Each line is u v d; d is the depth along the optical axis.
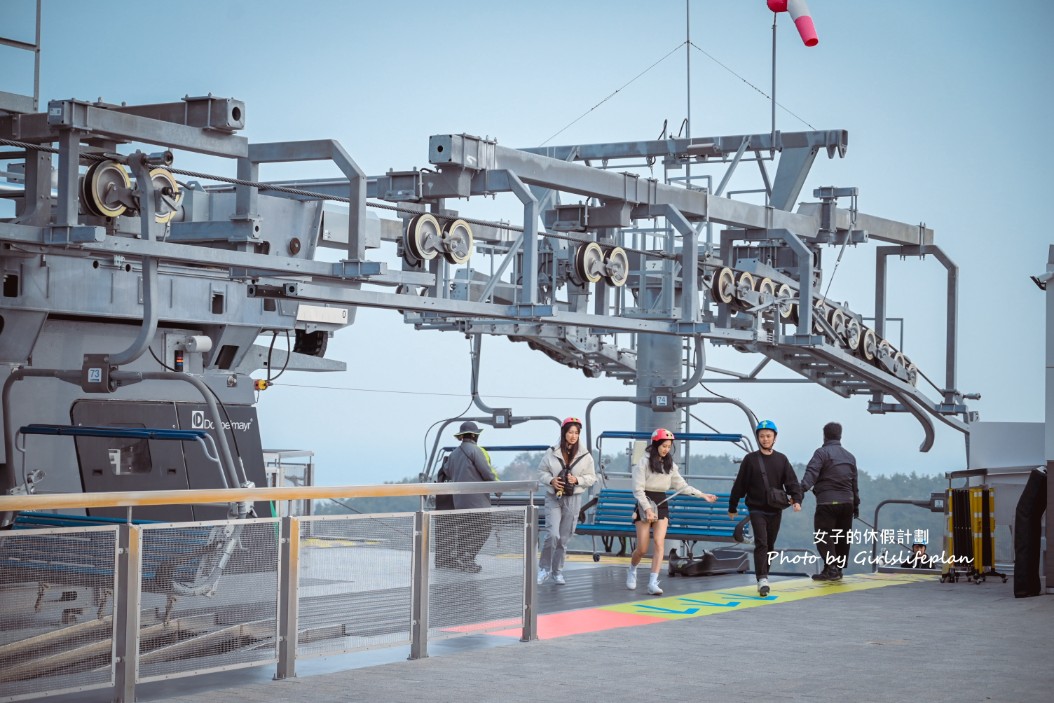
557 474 13.73
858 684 8.02
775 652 9.32
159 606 7.22
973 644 9.79
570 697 7.50
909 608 12.13
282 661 7.92
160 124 9.78
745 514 15.66
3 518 8.85
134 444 12.68
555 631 10.45
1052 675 8.38
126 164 9.71
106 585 6.88
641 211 14.83
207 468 13.25
